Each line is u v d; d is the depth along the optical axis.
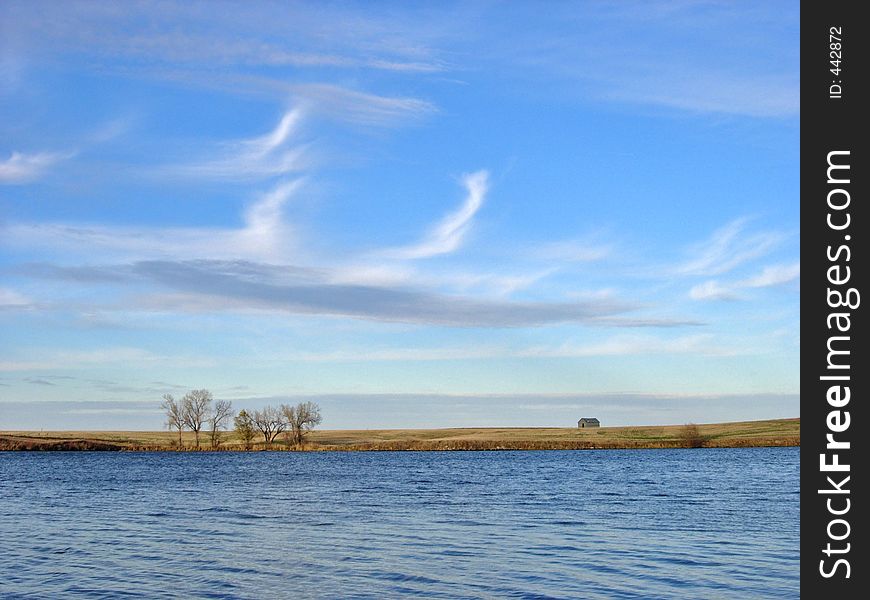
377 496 78.19
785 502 67.62
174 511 63.50
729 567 35.88
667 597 30.11
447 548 41.75
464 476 114.88
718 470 125.44
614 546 42.22
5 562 37.75
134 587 32.00
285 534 47.88
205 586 32.22
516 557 38.78
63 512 63.16
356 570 35.47
